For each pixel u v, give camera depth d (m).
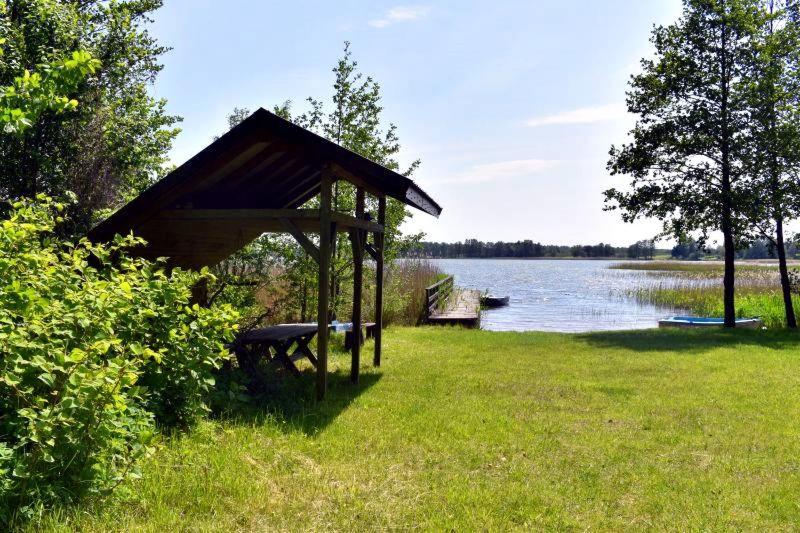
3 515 3.20
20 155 8.89
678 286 34.06
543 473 5.23
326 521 3.99
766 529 4.20
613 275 71.38
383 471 5.07
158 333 5.21
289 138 6.71
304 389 7.86
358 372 8.82
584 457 5.68
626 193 17.97
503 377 9.53
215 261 8.98
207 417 5.80
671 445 6.12
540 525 4.20
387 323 17.86
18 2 8.59
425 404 7.55
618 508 4.55
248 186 8.57
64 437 3.62
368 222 8.88
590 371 10.22
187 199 7.29
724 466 5.50
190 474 4.33
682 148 16.84
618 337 15.01
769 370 10.41
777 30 17.02
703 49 16.84
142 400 4.73
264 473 4.66
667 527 4.20
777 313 19.72
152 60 12.01
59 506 3.45
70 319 4.05
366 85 13.97
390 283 17.14
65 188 9.73
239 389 6.75
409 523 4.07
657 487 4.96
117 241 5.44
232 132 6.62
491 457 5.58
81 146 9.88
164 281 5.34
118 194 10.83
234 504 4.04
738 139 16.55
